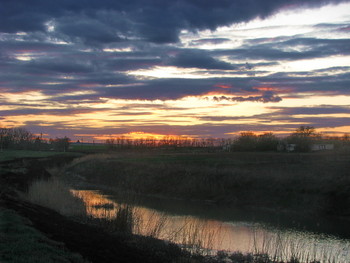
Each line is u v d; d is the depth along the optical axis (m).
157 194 38.19
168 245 14.74
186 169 41.72
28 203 19.09
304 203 28.14
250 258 14.09
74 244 11.39
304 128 81.06
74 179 49.41
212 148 92.62
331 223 23.25
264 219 24.67
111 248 12.19
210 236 18.17
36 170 44.41
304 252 15.95
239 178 35.47
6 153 74.25
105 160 59.84
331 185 28.84
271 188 31.89
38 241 10.25
